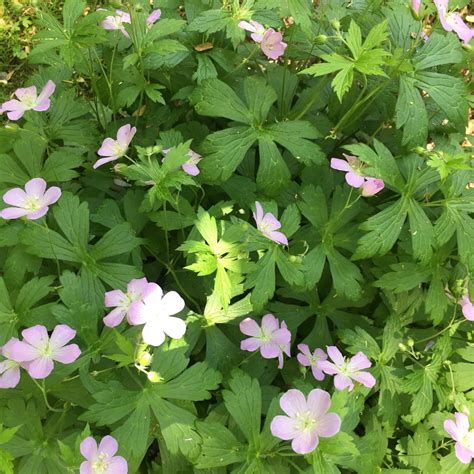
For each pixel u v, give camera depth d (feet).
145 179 1.16
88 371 1.05
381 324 1.37
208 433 1.02
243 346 1.13
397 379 1.25
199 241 1.16
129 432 0.98
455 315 1.37
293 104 1.58
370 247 1.19
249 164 1.44
